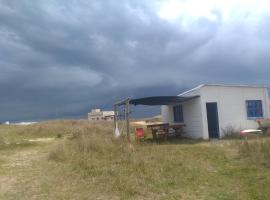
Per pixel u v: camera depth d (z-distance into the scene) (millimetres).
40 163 13547
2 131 35969
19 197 8477
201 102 21656
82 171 11141
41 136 31234
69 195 8469
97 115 70562
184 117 24391
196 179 9820
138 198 8078
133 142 18766
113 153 13969
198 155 13867
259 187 8656
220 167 11430
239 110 22500
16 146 21062
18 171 12000
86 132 24844
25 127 39312
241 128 22344
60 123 43938
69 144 17656
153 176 10078
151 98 21109
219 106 22000
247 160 12094
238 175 10125
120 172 10570
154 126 22516
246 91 22891
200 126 21844
